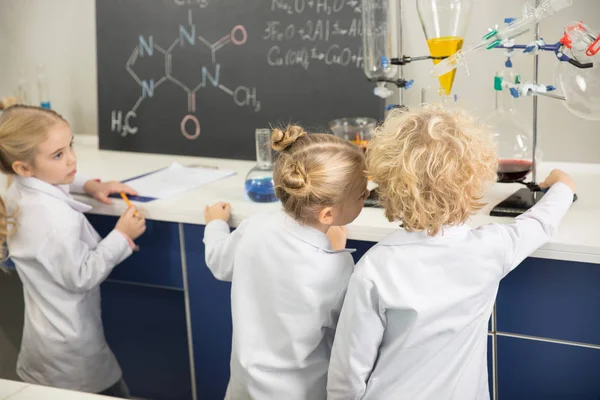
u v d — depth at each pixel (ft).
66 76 9.29
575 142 7.20
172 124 8.41
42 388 3.79
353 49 7.39
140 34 8.36
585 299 5.23
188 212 6.31
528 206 5.67
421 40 7.48
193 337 6.81
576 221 5.51
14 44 9.42
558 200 5.14
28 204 6.09
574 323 5.32
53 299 6.26
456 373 4.59
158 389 7.30
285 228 4.91
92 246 6.44
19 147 5.96
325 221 4.82
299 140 4.84
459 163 4.32
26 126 5.98
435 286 4.40
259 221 5.12
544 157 7.38
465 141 4.35
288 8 7.63
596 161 7.16
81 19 8.96
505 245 4.58
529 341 5.50
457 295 4.42
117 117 8.66
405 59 6.08
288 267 4.85
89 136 9.45
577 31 5.09
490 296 4.66
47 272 6.19
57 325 6.28
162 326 7.00
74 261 6.04
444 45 5.82
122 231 6.31
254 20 7.80
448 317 4.45
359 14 7.30
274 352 4.95
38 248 6.06
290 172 4.66
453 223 4.47
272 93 7.86
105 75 8.62
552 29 6.94
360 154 4.87
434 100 7.58
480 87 7.38
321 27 7.50
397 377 4.59
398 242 4.48
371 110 7.45
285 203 4.86
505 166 5.85
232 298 5.11
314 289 4.81
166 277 6.72
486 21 7.18
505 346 5.60
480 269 4.47
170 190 6.90
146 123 8.53
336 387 4.66
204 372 6.88
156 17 8.25
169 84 8.32
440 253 4.41
